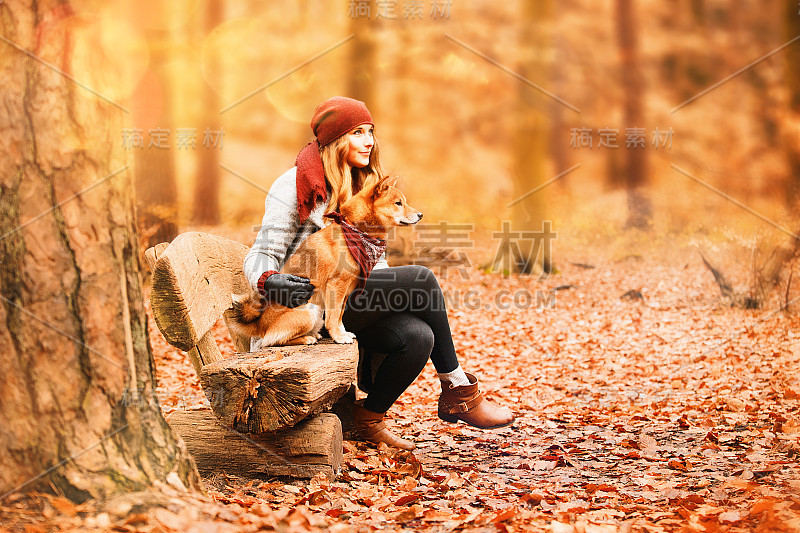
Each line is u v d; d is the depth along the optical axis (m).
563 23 18.39
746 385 4.99
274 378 2.66
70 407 2.26
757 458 3.35
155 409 2.49
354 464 3.18
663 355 6.25
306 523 2.34
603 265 11.68
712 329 7.13
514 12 15.90
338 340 3.32
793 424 3.83
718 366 5.68
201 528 2.08
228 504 2.51
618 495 2.87
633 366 5.93
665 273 10.57
